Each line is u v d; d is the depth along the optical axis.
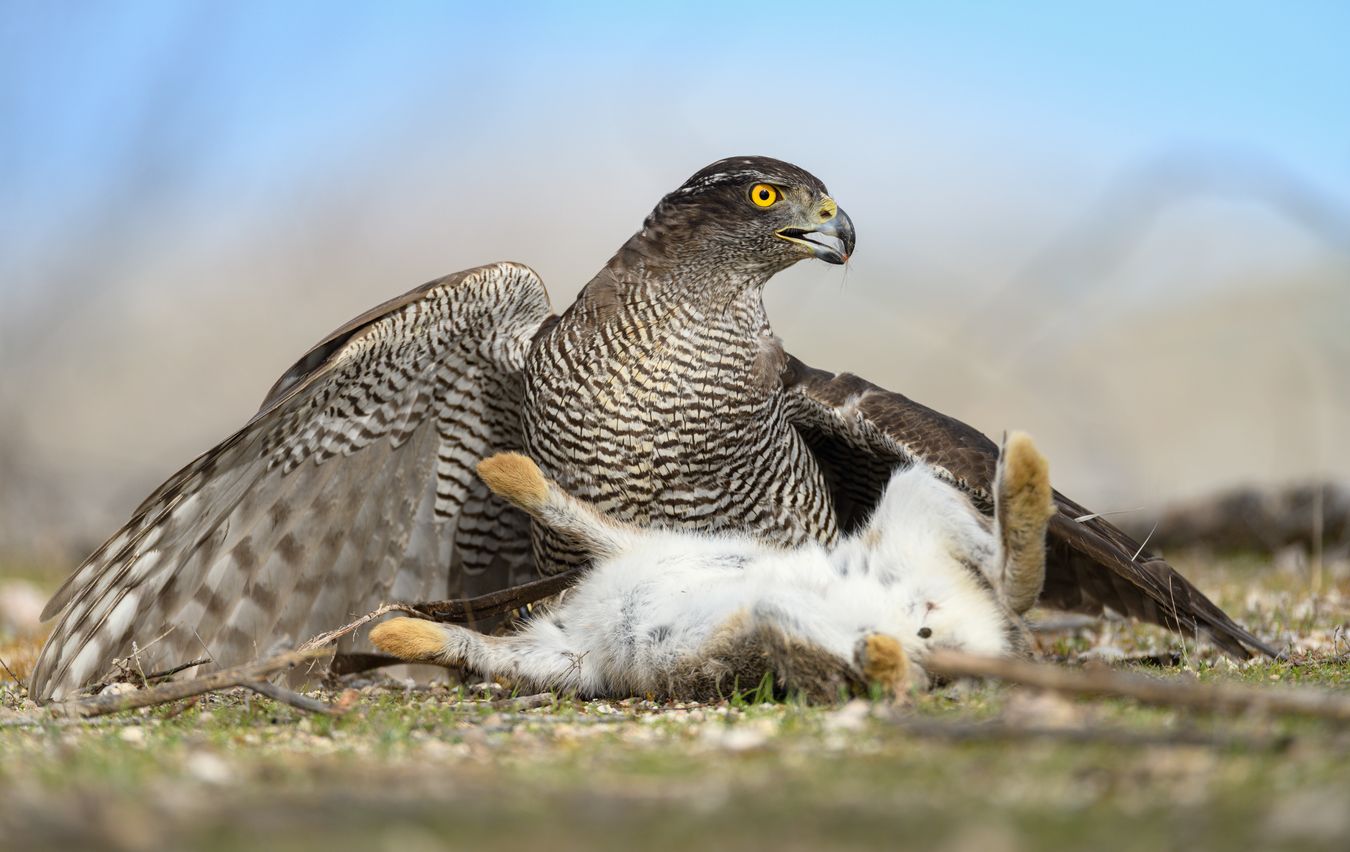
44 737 7.36
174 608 10.39
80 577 9.66
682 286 10.82
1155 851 4.45
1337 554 16.33
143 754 6.39
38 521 23.88
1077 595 11.34
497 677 9.23
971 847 4.44
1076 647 11.46
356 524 11.14
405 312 10.28
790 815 4.87
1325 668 8.88
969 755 5.75
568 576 9.98
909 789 5.18
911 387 28.45
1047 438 27.34
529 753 6.43
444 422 11.23
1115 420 28.58
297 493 10.75
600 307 10.81
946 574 8.28
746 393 10.84
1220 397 32.03
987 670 6.39
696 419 10.73
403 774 5.63
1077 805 4.93
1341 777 5.16
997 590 8.40
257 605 10.78
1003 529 8.27
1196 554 17.36
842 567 8.58
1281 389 30.31
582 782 5.48
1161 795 5.02
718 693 8.52
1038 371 22.08
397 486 11.25
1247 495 17.41
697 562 9.18
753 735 6.42
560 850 4.54
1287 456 27.05
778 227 10.80
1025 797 5.02
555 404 10.80
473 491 11.56
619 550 9.58
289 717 7.89
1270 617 12.20
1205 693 6.06
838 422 11.05
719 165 11.05
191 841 4.62
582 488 10.87
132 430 29.97
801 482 11.16
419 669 11.20
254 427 9.88
